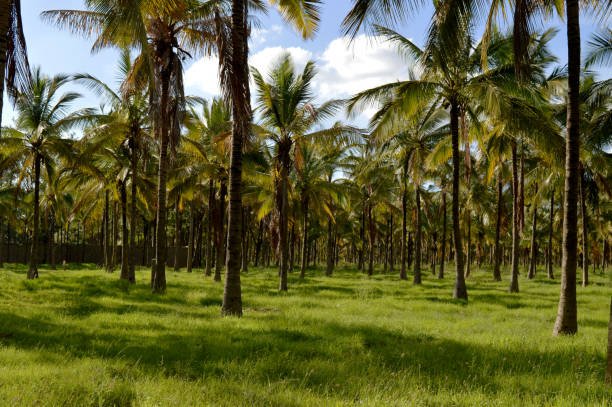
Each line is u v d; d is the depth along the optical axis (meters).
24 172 23.75
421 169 24.84
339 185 27.03
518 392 5.16
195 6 16.19
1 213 35.44
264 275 33.62
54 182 25.95
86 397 4.68
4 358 6.68
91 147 20.56
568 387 5.43
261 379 5.85
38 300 14.12
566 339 8.62
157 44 16.17
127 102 20.58
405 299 16.80
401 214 34.22
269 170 24.17
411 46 16.45
